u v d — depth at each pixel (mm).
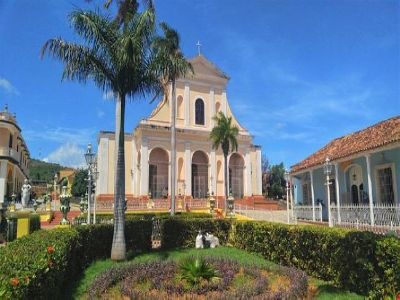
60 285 7707
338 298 8109
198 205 34531
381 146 14383
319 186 22328
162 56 13594
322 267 10094
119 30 13672
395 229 13109
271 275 9828
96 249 12734
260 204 38062
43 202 37000
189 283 8734
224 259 11281
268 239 13375
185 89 39906
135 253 14312
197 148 38969
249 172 40688
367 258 8008
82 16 12820
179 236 16547
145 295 7691
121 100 13781
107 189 36906
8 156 36719
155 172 37344
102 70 13328
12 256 5832
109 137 37875
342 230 9539
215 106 41469
